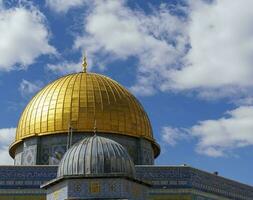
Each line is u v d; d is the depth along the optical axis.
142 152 43.81
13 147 45.94
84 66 49.28
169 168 39.34
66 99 43.66
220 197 40.75
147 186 29.03
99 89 44.56
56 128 42.88
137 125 44.38
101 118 42.88
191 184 39.03
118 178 27.17
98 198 26.83
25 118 45.03
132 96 46.59
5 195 37.81
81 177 27.20
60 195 27.70
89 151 28.28
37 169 38.66
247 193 43.25
